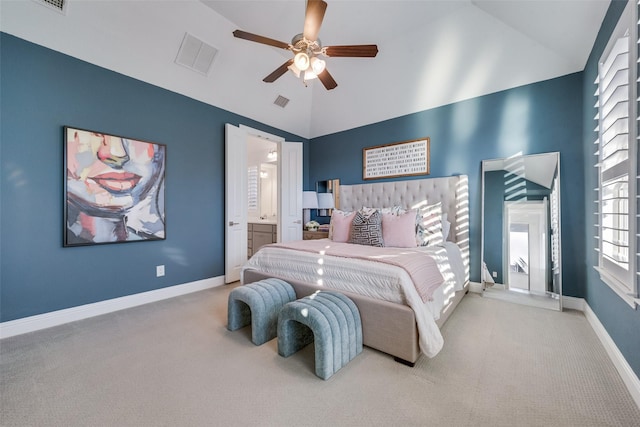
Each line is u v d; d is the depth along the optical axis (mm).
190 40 2859
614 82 1755
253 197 6426
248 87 3666
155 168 3035
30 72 2264
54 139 2385
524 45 2689
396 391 1477
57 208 2404
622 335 1621
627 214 1531
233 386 1526
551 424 1235
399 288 1800
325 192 5031
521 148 3033
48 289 2359
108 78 2699
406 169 3930
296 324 1923
